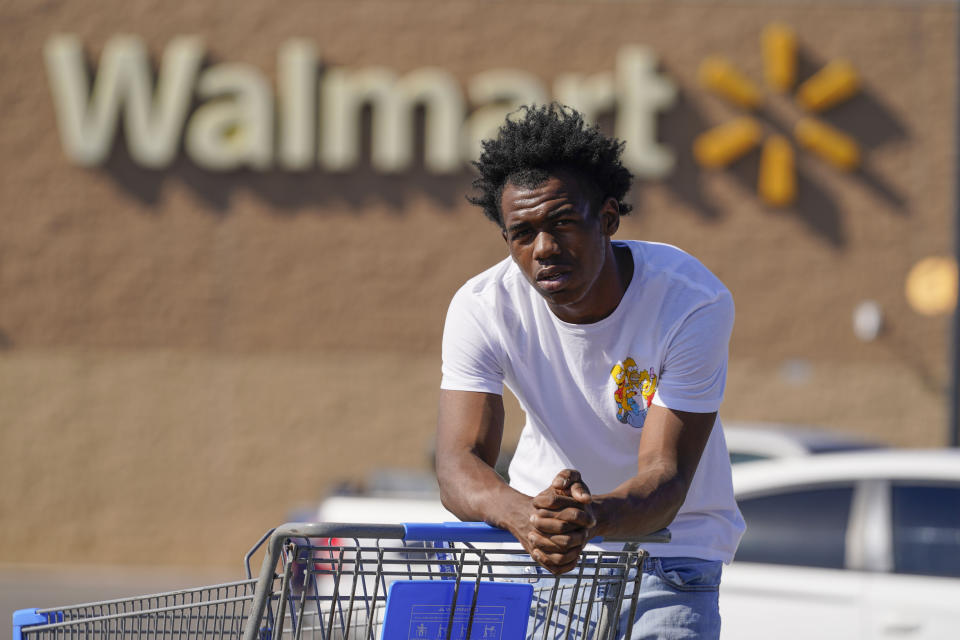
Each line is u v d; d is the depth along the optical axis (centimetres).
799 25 2672
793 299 2656
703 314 508
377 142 2667
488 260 2669
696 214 2658
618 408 519
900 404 2634
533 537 423
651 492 455
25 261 2681
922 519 1005
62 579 2466
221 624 463
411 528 423
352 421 2670
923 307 2548
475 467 485
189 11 2684
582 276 474
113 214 2677
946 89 2655
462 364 529
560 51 2683
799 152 2666
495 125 2644
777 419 2653
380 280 2680
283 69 2680
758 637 1005
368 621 433
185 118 2672
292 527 403
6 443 2673
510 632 452
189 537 2664
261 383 2680
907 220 2652
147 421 2680
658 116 2667
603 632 469
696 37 2672
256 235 2678
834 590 991
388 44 2691
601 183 481
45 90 2683
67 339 2681
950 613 952
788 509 1047
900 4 2667
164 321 2683
